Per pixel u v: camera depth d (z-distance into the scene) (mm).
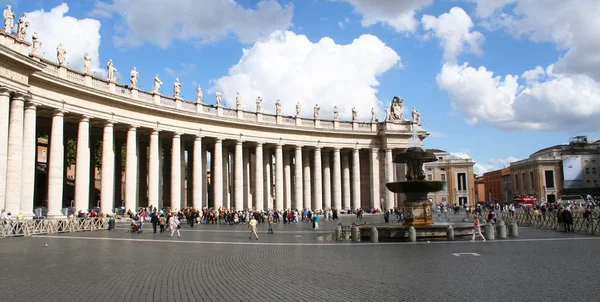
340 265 17406
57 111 41438
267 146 68375
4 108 33656
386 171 74500
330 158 79938
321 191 71250
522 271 15680
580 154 122750
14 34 34844
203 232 36031
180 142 58531
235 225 46844
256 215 52438
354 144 73812
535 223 41812
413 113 76688
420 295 12078
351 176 79312
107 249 23016
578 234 31484
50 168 40781
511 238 28219
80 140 43938
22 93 35656
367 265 17328
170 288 13125
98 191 64375
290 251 22344
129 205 48781
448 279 14266
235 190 61500
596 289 12703
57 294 12297
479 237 28594
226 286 13414
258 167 64062
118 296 12070
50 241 26844
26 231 30719
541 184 127688
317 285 13500
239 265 17609
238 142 61969
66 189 54750
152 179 51500
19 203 35406
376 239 26609
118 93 48438
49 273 15562
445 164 129000
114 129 51594
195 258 19719
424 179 33281
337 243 26219
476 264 17312
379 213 72500
